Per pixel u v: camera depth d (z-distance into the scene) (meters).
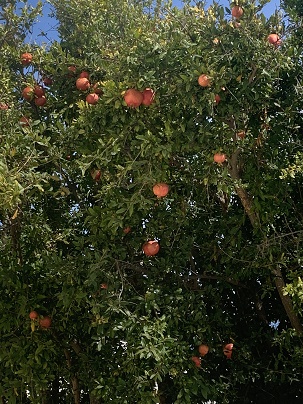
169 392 4.86
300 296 3.80
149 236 4.80
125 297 4.36
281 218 4.95
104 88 4.07
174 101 4.08
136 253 4.91
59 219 5.44
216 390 4.59
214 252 5.03
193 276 5.04
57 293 4.57
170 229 4.80
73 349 5.15
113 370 4.44
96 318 4.15
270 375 4.93
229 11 4.12
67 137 4.81
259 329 5.54
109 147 4.01
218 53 4.00
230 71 3.92
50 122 5.38
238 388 5.70
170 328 4.39
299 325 4.69
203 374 4.79
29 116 5.19
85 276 4.41
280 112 4.51
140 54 3.93
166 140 4.12
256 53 3.96
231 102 4.09
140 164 3.90
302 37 4.66
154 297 4.37
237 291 5.99
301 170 3.95
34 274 4.82
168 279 4.87
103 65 4.47
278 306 5.99
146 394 4.09
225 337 5.02
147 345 3.99
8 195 3.56
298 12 5.09
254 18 4.11
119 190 4.25
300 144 4.33
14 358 4.38
